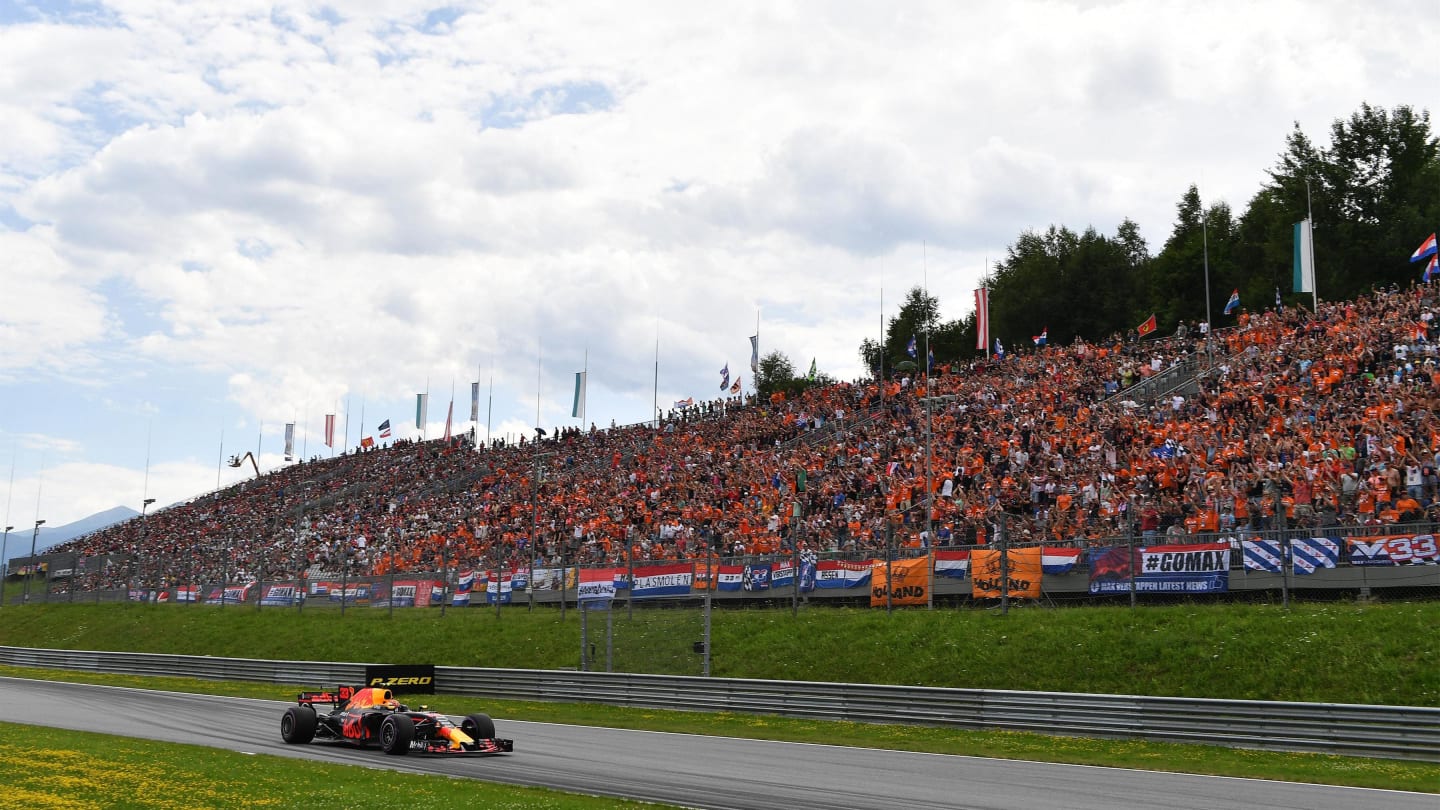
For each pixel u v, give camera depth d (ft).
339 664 122.01
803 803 54.49
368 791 55.88
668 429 222.07
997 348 188.75
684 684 97.40
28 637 181.37
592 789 58.75
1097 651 87.66
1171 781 61.21
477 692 112.37
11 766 64.23
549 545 162.50
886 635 99.60
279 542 232.94
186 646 156.15
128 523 313.12
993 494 123.75
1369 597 83.05
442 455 269.23
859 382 205.77
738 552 136.36
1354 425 105.81
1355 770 63.41
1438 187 199.72
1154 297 248.93
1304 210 211.61
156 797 54.39
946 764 67.97
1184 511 97.66
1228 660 81.51
